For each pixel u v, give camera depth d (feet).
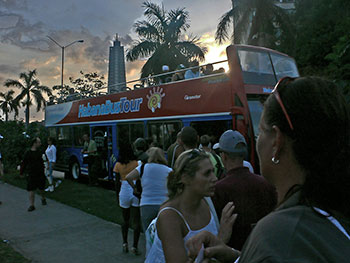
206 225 7.11
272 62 28.19
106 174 42.93
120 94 40.37
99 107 44.60
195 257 4.75
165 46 77.10
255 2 68.08
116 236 21.81
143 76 78.13
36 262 17.39
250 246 2.34
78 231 23.04
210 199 7.87
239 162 9.16
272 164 2.73
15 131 57.00
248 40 70.44
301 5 82.84
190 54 77.92
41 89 174.29
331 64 31.17
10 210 29.71
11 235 22.43
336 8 71.82
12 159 55.67
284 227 2.25
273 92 2.76
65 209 29.58
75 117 50.34
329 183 2.39
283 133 2.61
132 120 37.68
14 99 171.53
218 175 16.60
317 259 2.08
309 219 2.28
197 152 7.30
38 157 30.12
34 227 24.30
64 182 47.24
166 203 7.18
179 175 7.13
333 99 2.47
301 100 2.48
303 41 73.51
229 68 26.32
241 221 8.43
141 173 15.71
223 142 9.22
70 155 50.62
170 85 32.60
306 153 2.44
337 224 2.32
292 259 2.08
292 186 2.57
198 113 28.68
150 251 7.18
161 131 33.24
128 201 18.74
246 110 24.76
